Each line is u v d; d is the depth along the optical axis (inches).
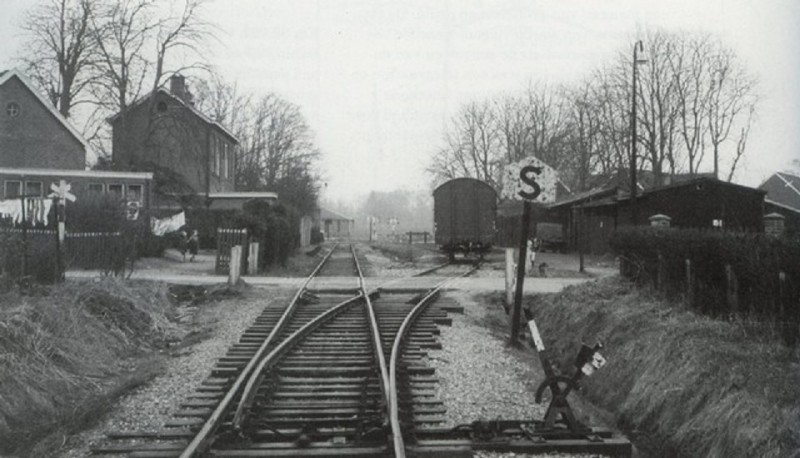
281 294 719.1
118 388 329.4
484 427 266.2
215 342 458.3
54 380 335.3
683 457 285.9
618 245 609.6
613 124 2196.1
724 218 1300.4
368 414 282.5
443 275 991.0
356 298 642.2
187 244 1227.2
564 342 506.6
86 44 1568.7
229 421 267.9
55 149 1609.3
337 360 383.2
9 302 401.1
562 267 1184.2
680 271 460.4
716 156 2053.4
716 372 309.1
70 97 1664.6
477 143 3011.8
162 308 570.3
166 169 1603.1
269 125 3132.4
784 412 255.0
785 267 338.3
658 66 1971.0
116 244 677.9
